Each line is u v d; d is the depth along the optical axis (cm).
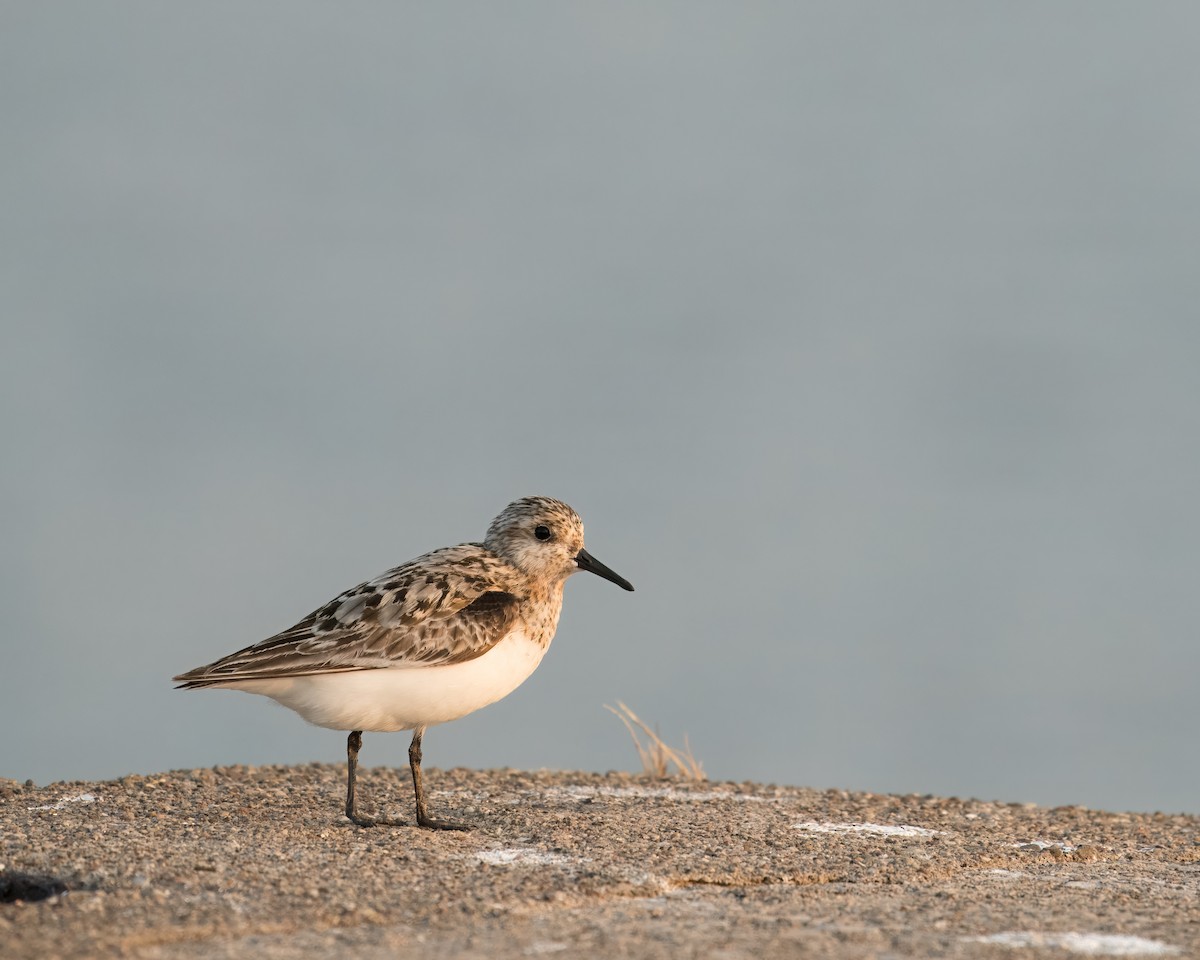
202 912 987
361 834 1282
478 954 902
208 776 1608
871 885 1147
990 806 1594
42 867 1102
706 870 1159
